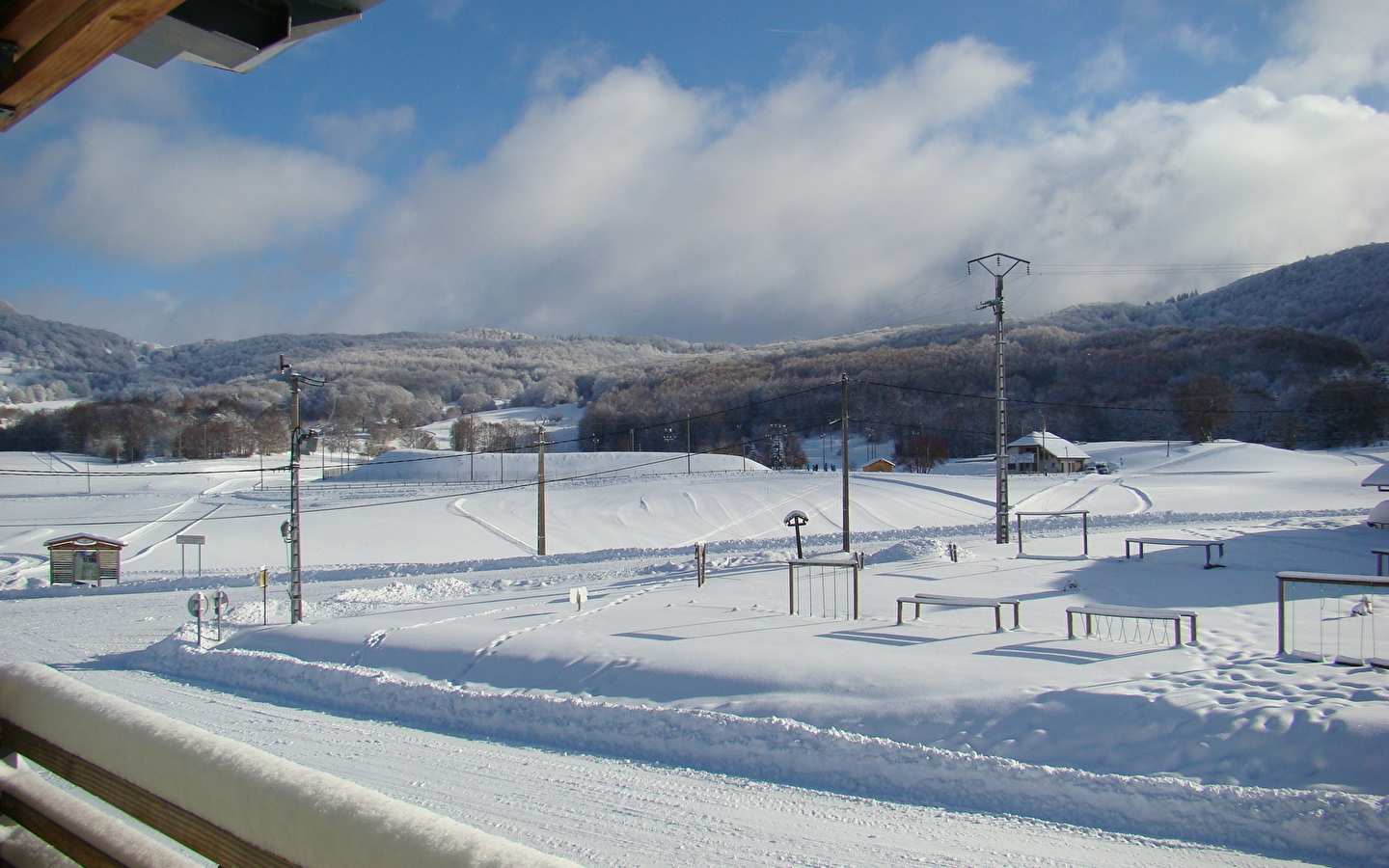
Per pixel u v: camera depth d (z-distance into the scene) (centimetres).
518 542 4691
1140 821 730
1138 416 11575
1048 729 890
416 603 2473
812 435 13738
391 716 1218
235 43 197
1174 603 1587
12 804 217
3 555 4350
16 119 227
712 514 5328
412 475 9025
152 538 4866
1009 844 693
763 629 1410
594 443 14125
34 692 211
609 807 793
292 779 145
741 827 738
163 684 1518
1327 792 707
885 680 1056
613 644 1348
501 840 122
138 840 176
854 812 776
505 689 1250
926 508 5294
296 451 2127
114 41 185
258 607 2500
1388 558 2122
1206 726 834
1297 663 1019
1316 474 6075
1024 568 2105
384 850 125
